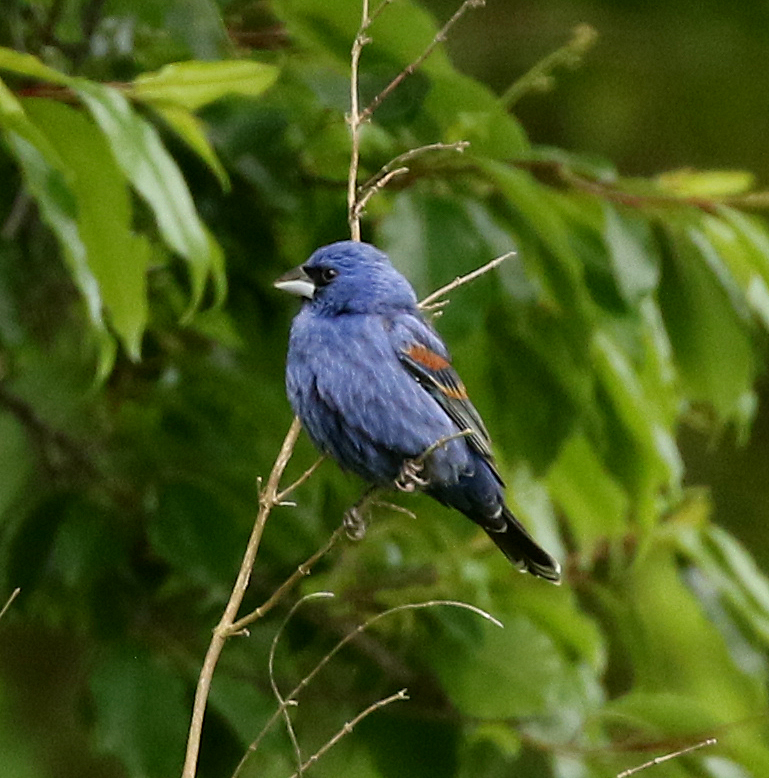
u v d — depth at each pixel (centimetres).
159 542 973
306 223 1041
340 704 1070
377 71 989
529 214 917
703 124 1870
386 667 1070
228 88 815
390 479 950
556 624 1096
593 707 1091
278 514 1044
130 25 1002
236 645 1046
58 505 1015
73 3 1034
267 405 1059
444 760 1046
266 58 1036
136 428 1055
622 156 1878
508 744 1037
